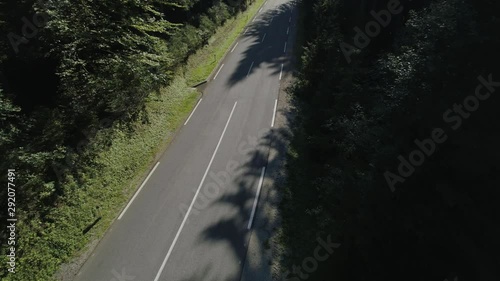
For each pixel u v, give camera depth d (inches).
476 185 254.1
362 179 346.0
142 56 665.6
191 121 780.6
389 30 613.3
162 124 747.4
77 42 520.7
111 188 542.9
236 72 1039.6
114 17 621.0
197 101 871.7
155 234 470.9
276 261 419.2
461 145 255.1
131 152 626.8
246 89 925.2
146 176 596.7
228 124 759.1
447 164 266.5
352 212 353.1
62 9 513.7
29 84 512.4
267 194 536.4
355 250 339.3
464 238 250.2
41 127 486.3
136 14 659.4
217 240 455.8
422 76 290.4
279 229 466.6
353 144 410.0
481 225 247.0
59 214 459.8
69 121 533.6
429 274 267.9
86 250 444.1
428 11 357.4
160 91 823.7
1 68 467.5
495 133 246.1
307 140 612.7
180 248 446.9
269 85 939.3
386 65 403.2
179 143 696.4
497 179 247.6
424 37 300.4
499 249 240.2
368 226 309.9
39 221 437.1
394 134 317.7
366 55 607.5
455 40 255.9
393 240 290.0
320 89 606.5
